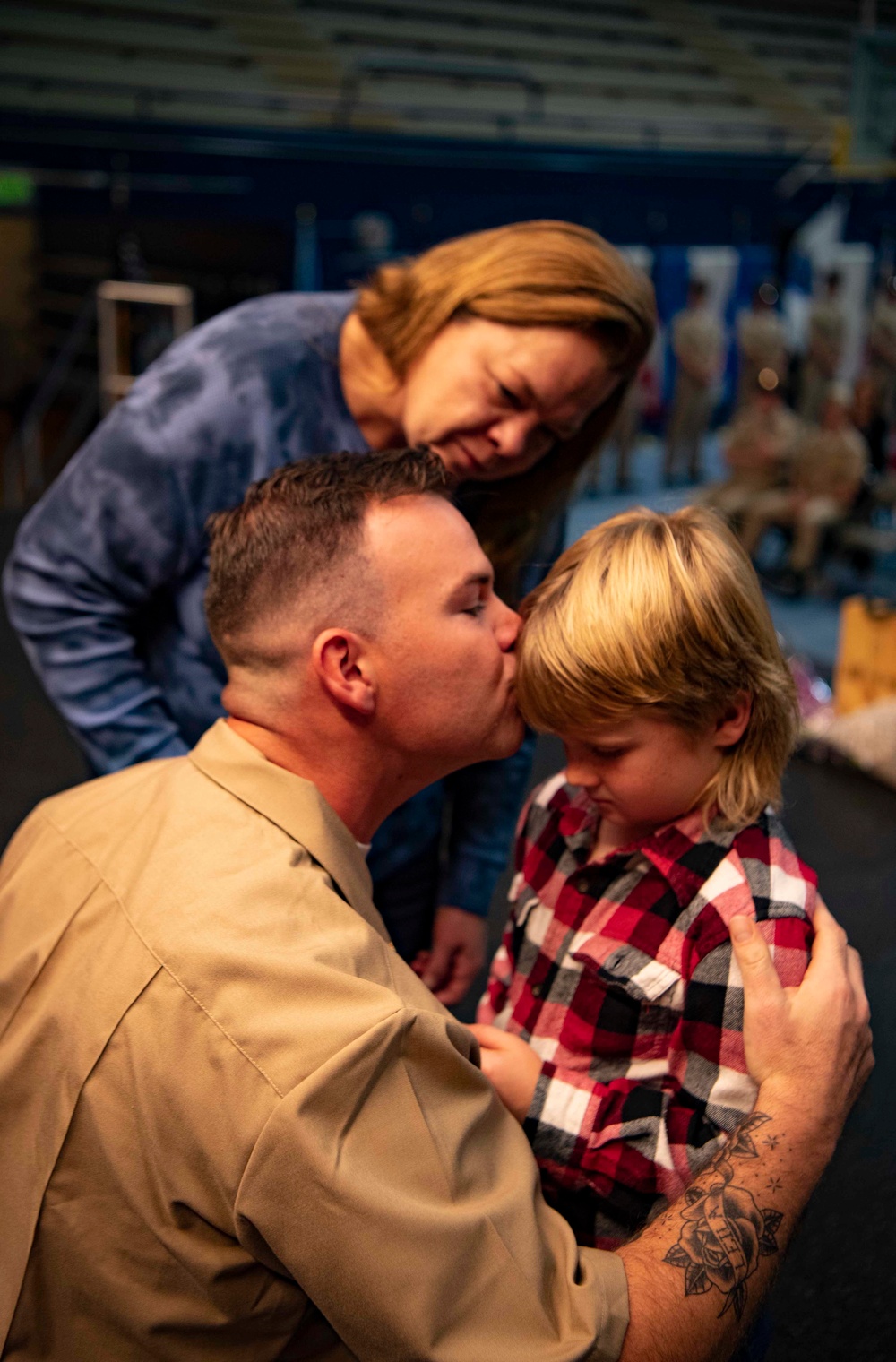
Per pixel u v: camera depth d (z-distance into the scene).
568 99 11.52
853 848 3.13
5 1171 0.80
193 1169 0.75
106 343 5.98
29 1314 0.78
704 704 0.93
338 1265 0.70
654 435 10.82
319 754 0.94
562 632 0.93
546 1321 0.74
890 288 6.23
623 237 9.11
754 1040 0.88
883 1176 1.95
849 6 14.00
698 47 12.76
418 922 1.60
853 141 5.92
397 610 0.90
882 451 6.11
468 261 1.27
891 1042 2.28
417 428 1.34
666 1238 0.81
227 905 0.80
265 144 7.30
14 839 0.98
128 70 9.49
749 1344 0.98
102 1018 0.79
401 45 11.15
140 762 1.37
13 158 6.70
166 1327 0.77
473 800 1.58
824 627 5.48
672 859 0.98
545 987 1.05
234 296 6.77
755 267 10.19
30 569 1.36
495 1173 0.79
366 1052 0.72
